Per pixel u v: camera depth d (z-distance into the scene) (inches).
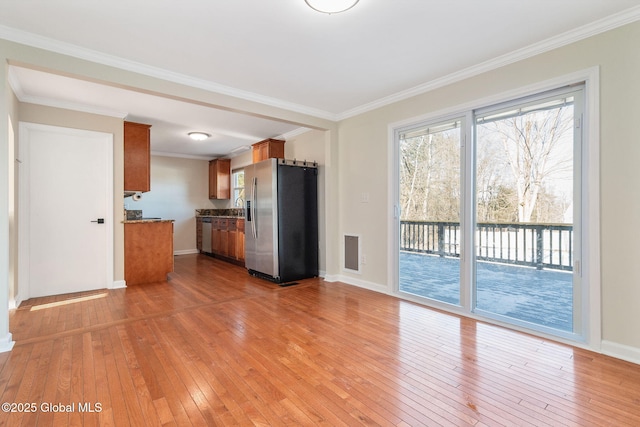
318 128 166.2
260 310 123.2
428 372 76.2
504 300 111.7
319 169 184.2
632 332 81.1
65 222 147.4
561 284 98.5
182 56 103.0
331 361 81.9
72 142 148.5
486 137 114.4
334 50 99.6
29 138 138.1
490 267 115.0
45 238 142.9
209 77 119.6
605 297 85.4
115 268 158.2
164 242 173.9
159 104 147.1
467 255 116.8
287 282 170.9
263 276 181.6
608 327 85.0
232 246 231.0
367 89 133.1
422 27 86.8
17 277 132.0
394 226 143.7
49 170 143.4
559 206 97.1
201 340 94.8
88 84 123.2
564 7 78.3
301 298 139.6
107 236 156.5
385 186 146.6
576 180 92.5
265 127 189.3
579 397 65.7
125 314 118.5
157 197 272.4
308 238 181.8
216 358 83.5
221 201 305.0
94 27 86.3
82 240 151.4
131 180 165.3
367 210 155.7
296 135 200.7
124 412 61.3
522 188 105.7
